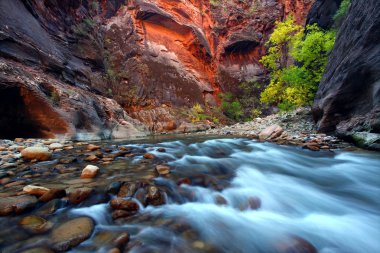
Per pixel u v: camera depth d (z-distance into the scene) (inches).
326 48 381.1
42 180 125.6
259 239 84.4
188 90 956.6
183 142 318.3
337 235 89.8
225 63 1192.2
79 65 582.9
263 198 121.0
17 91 279.1
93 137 380.8
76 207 96.4
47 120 309.6
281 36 582.9
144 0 1008.9
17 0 426.9
